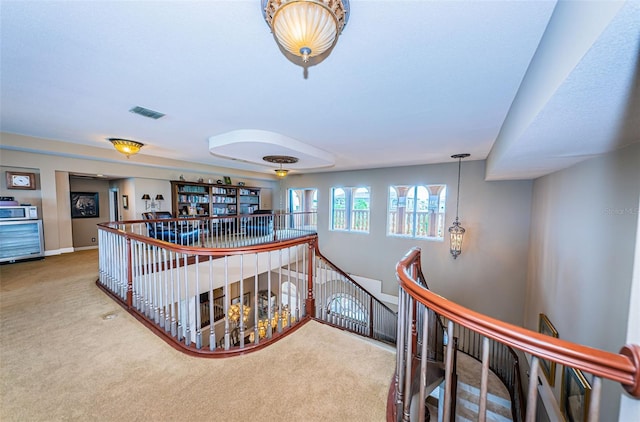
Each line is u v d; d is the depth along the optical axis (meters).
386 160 5.57
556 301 3.26
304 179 8.37
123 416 1.53
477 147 4.16
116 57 1.75
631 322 0.81
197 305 2.40
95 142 4.39
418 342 2.33
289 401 1.67
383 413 1.59
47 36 1.51
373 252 6.90
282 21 1.15
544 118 1.57
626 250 1.94
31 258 4.91
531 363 0.87
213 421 1.51
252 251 2.29
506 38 1.47
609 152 2.23
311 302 2.91
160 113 2.84
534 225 4.59
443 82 2.04
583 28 0.95
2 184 4.60
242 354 2.17
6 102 2.56
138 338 2.38
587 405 2.21
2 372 1.89
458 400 4.28
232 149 3.88
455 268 5.73
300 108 2.65
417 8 1.26
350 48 1.60
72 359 2.06
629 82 1.10
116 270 3.29
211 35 1.51
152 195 6.56
